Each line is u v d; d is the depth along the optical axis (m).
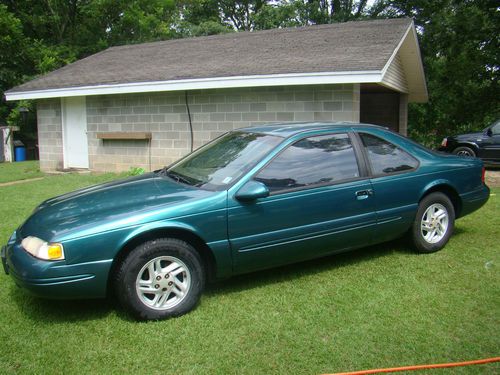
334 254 4.52
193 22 34.12
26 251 3.43
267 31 13.30
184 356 3.06
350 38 10.66
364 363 2.96
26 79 20.91
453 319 3.50
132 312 3.48
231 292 4.05
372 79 8.17
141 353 3.11
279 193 3.94
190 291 3.64
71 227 3.40
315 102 9.31
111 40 24.69
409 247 5.06
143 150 11.54
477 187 5.27
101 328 3.44
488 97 19.22
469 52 18.86
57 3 23.42
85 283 3.35
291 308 3.72
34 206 7.62
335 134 4.44
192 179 4.17
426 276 4.33
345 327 3.40
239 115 10.12
